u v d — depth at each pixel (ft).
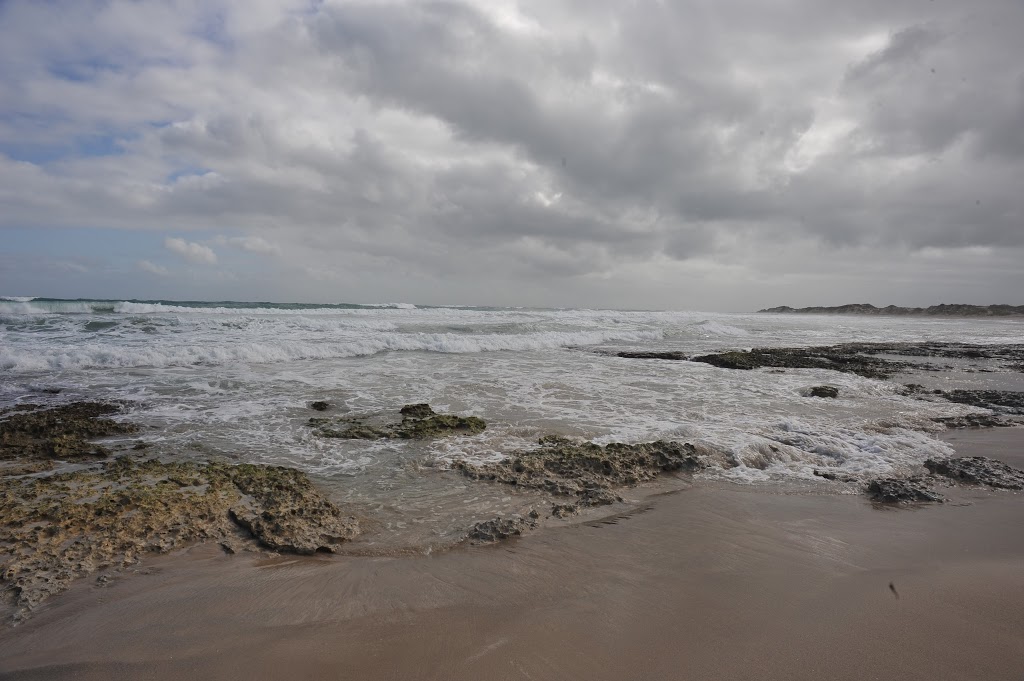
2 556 13.50
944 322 241.76
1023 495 20.75
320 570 13.53
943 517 18.07
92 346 46.57
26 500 17.02
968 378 56.65
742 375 50.67
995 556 14.89
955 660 10.00
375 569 13.66
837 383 48.21
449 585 12.84
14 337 51.78
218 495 17.99
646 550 14.98
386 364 49.83
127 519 15.88
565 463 22.09
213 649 10.14
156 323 63.10
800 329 151.33
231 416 29.40
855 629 11.00
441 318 100.53
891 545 15.56
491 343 67.51
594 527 16.66
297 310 100.17
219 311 90.02
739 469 22.84
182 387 36.22
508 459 22.68
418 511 17.66
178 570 13.34
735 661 9.87
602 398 37.22
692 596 12.35
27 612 11.26
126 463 21.08
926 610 11.82
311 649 10.15
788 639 10.61
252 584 12.71
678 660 9.91
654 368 53.36
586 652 10.15
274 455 23.18
